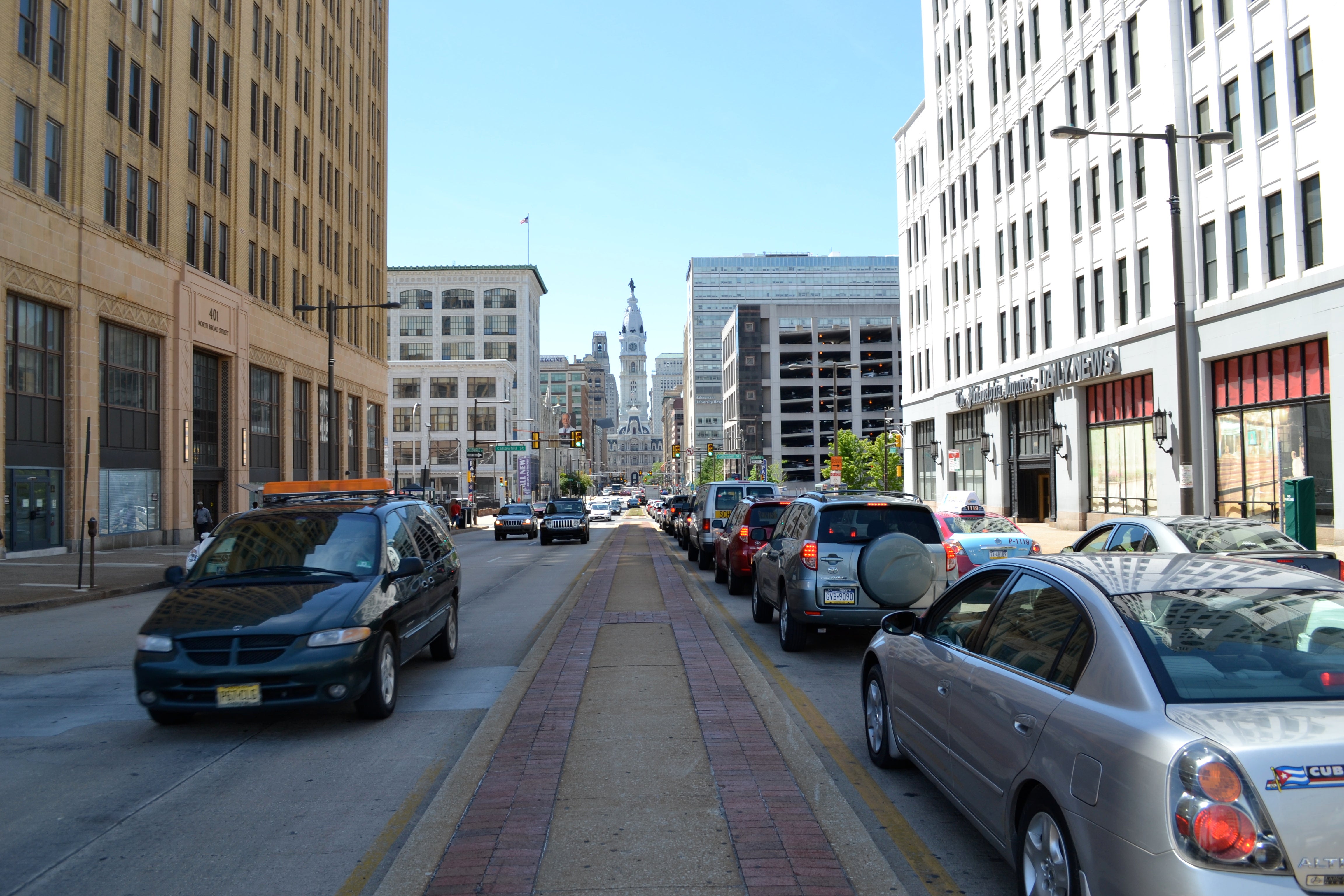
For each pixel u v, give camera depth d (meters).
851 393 112.25
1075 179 34.31
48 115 27.88
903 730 5.42
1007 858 3.87
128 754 6.56
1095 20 32.41
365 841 4.79
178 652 6.76
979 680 4.30
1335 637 3.44
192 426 35.94
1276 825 2.70
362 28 59.19
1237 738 2.84
